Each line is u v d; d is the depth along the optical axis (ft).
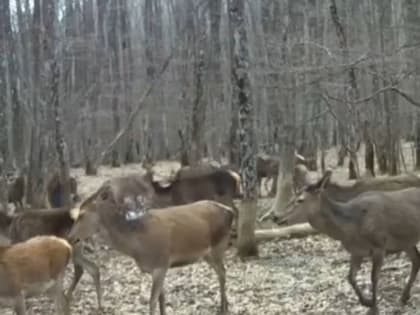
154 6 126.82
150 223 28.50
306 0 71.05
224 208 31.22
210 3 82.07
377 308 28.91
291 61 54.24
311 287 34.30
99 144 119.44
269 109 80.28
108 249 46.24
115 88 123.65
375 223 28.60
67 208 33.88
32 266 27.09
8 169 77.46
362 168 92.63
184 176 48.73
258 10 82.79
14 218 33.76
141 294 35.17
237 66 41.65
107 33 121.70
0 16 66.44
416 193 30.30
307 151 92.32
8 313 32.68
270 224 50.83
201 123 81.05
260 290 34.42
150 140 132.36
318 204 29.04
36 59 61.67
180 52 106.83
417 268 30.22
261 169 70.74
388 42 69.62
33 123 57.21
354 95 63.21
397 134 80.23
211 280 37.09
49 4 49.70
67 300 29.66
